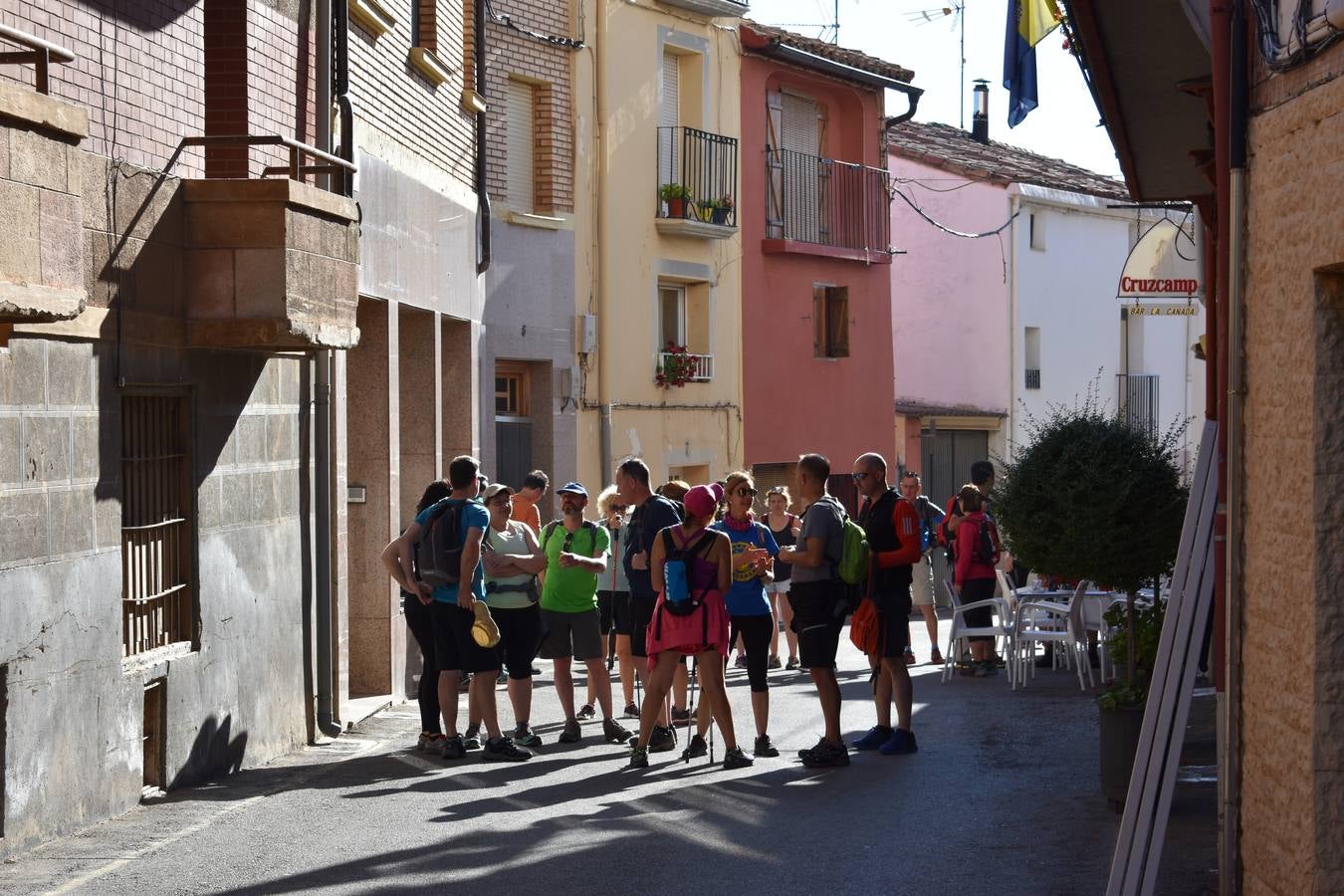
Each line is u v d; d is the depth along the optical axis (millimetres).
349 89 14328
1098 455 10406
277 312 10578
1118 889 6633
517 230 22281
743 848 8711
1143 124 12047
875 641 11852
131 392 10000
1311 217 5926
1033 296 39625
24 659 8430
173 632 10656
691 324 27156
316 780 11000
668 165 26016
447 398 18906
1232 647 6738
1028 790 10258
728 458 27828
